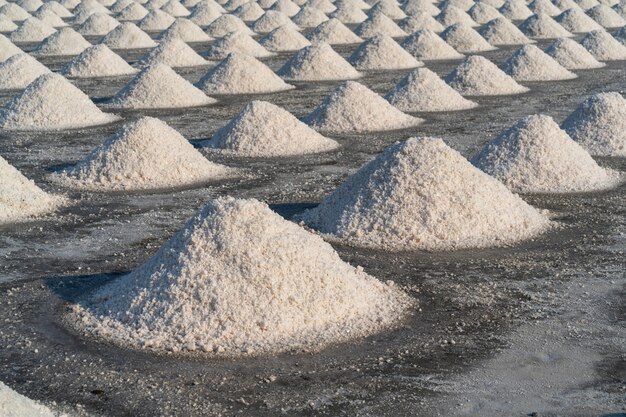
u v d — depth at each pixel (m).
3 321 9.98
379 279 11.23
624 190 15.81
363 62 35.41
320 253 10.30
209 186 16.42
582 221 13.85
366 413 7.73
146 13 58.25
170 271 9.92
